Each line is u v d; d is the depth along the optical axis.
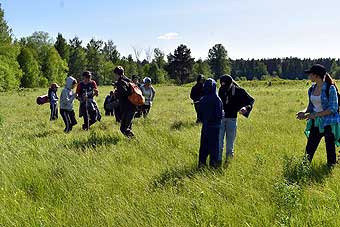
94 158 7.93
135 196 5.68
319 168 7.02
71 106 12.95
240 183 6.14
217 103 7.46
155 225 4.67
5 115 21.20
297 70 183.00
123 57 131.50
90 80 13.52
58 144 9.64
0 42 78.12
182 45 129.25
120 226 4.71
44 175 6.73
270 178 6.31
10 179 6.58
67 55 127.06
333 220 4.57
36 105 28.98
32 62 93.50
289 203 4.98
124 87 10.55
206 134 7.50
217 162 7.54
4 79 71.19
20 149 8.96
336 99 7.16
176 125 13.30
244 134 11.08
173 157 8.08
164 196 5.61
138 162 7.73
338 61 181.38
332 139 7.29
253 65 175.62
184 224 4.66
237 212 4.96
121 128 10.72
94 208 5.28
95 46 144.75
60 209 5.30
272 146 9.09
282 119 15.25
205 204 5.21
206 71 134.25
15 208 5.28
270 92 42.34
